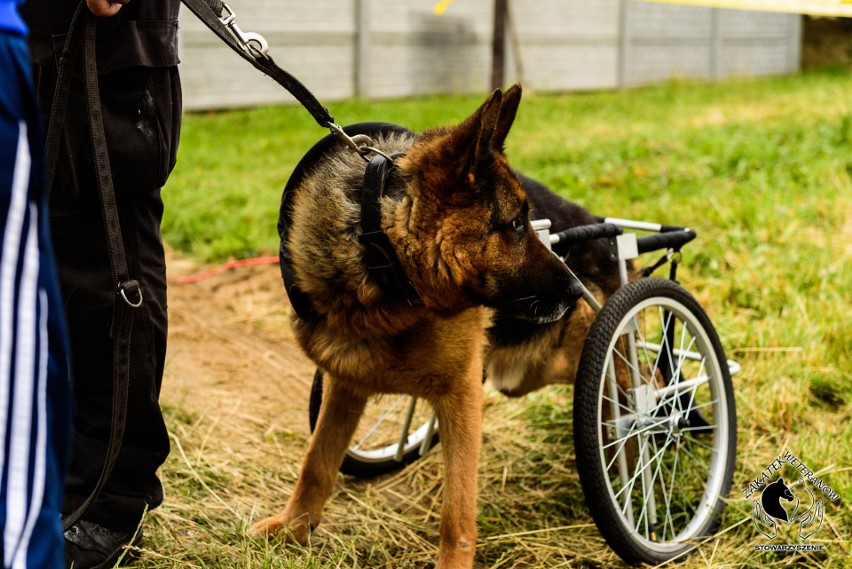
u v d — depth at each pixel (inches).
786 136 337.7
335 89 559.2
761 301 182.9
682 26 743.1
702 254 207.8
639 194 267.0
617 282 133.5
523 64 644.7
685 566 109.8
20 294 53.2
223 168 331.3
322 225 100.4
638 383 116.5
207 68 496.4
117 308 89.0
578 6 669.3
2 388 52.6
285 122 449.7
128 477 100.2
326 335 106.0
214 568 103.1
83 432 96.8
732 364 131.0
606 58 700.7
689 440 129.3
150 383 98.0
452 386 106.8
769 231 219.0
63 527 89.1
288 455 138.9
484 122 94.1
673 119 446.6
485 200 97.7
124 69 88.7
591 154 324.5
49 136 83.2
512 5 622.2
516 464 138.2
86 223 92.0
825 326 167.5
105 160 85.4
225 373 169.3
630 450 129.0
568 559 113.3
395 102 546.3
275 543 110.2
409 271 97.5
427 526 122.1
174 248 249.8
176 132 97.3
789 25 820.0
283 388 164.6
